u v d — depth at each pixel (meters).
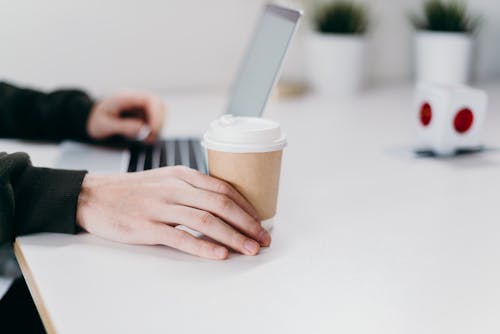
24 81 1.53
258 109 0.87
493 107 1.42
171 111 1.42
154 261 0.62
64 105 1.14
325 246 0.65
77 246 0.66
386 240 0.66
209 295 0.54
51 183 0.70
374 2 1.82
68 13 1.52
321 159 1.01
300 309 0.52
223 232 0.63
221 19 1.66
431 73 1.68
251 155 0.64
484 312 0.50
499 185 0.85
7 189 0.67
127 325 0.49
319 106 1.51
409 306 0.52
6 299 0.87
